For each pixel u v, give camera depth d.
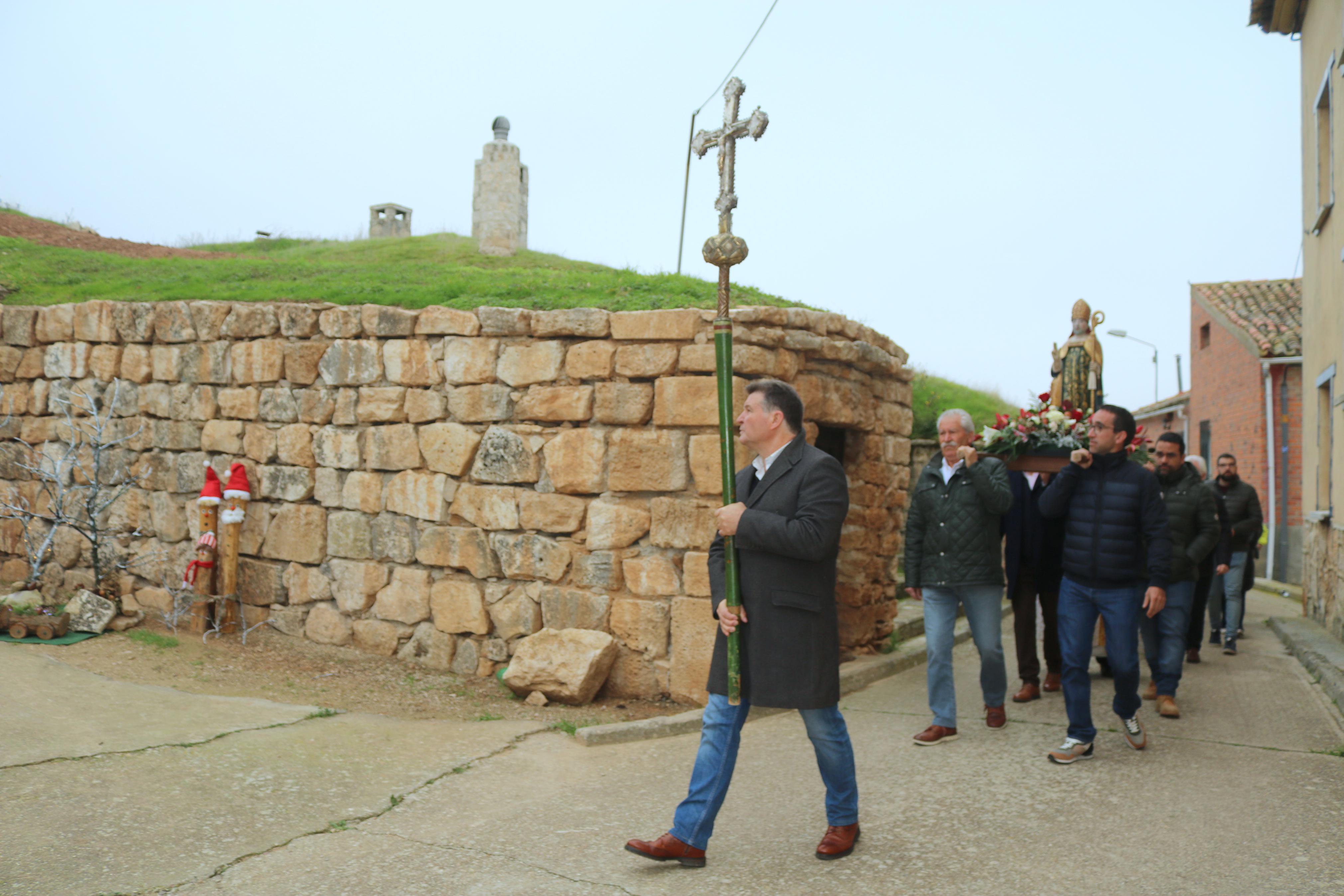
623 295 7.41
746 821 4.01
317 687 6.36
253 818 3.98
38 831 3.71
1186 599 5.74
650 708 6.00
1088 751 4.82
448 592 6.79
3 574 9.02
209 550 7.59
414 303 7.71
